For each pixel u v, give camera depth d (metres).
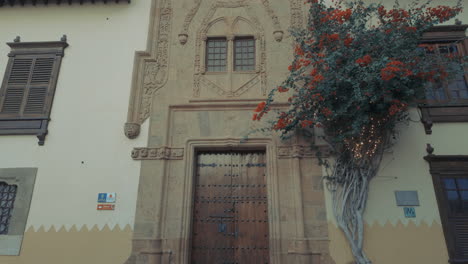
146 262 5.73
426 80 5.36
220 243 6.08
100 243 5.90
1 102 7.00
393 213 5.79
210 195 6.38
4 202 6.38
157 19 7.46
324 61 5.38
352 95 5.27
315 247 5.71
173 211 6.07
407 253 5.56
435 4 7.25
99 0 7.64
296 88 6.05
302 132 6.32
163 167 6.26
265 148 6.48
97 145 6.53
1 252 5.90
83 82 7.04
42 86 7.08
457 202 5.87
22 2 7.73
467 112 6.34
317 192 6.03
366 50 5.42
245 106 6.64
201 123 6.62
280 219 5.93
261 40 7.16
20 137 6.70
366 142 5.86
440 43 6.91
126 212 6.06
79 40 7.42
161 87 6.91
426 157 6.04
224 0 7.58
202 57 7.11
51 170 6.40
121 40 7.34
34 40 7.48
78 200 6.17
